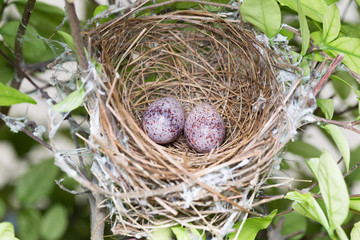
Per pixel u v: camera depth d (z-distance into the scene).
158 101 0.29
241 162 0.25
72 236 0.29
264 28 0.25
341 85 0.28
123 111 0.25
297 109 0.24
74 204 0.29
